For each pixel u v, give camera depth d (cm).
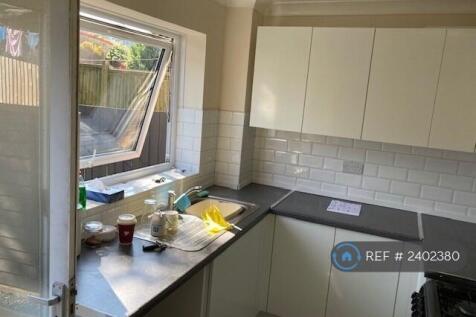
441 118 233
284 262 262
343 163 293
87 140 215
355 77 249
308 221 251
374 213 266
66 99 102
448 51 226
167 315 192
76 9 99
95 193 195
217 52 281
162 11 212
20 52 106
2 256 121
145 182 244
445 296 166
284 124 273
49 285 116
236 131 294
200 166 283
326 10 281
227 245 193
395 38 237
